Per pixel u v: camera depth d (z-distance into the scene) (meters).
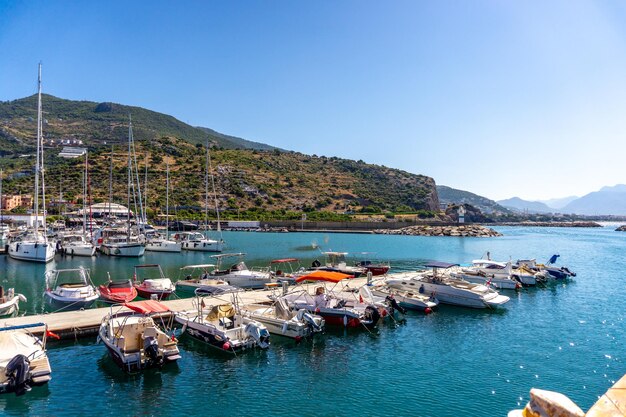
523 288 44.19
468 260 70.06
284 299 29.73
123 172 159.88
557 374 21.53
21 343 20.22
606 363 22.97
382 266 49.72
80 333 25.22
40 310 32.34
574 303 37.16
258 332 24.38
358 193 199.62
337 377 21.05
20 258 58.75
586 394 19.44
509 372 21.78
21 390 18.36
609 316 32.66
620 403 8.80
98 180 153.25
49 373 19.30
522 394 19.34
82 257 63.53
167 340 22.02
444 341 26.58
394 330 28.81
